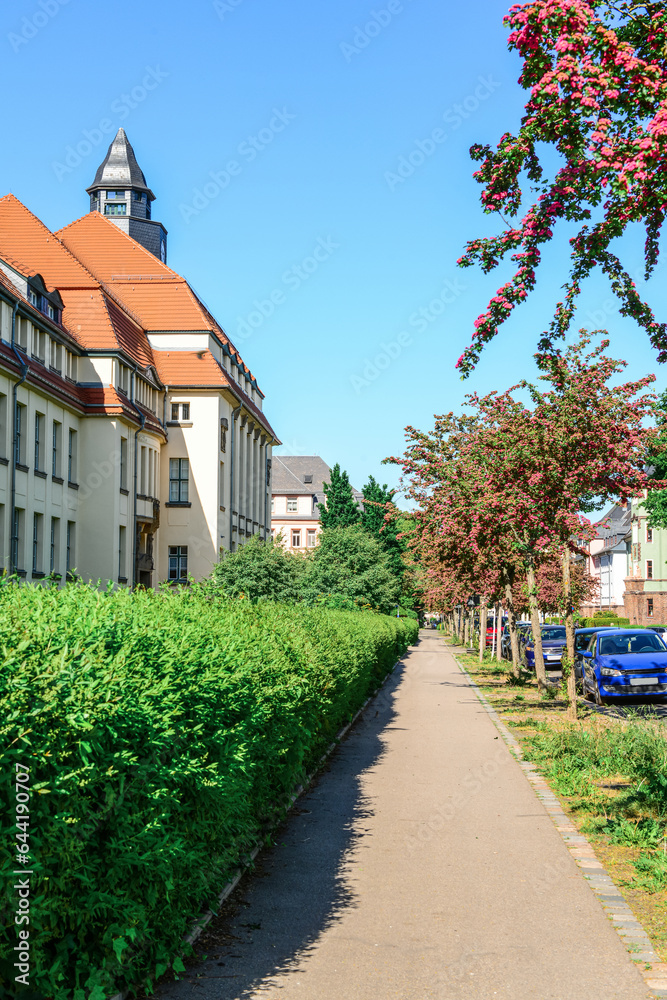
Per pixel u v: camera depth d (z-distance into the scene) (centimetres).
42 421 3338
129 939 461
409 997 479
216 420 4622
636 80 613
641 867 711
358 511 7906
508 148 671
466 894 660
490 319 721
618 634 2280
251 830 736
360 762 1251
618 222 683
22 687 384
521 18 620
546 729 1508
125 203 6631
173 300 4847
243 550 3341
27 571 3102
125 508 3897
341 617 1762
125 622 530
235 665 652
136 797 468
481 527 1894
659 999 476
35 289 3366
